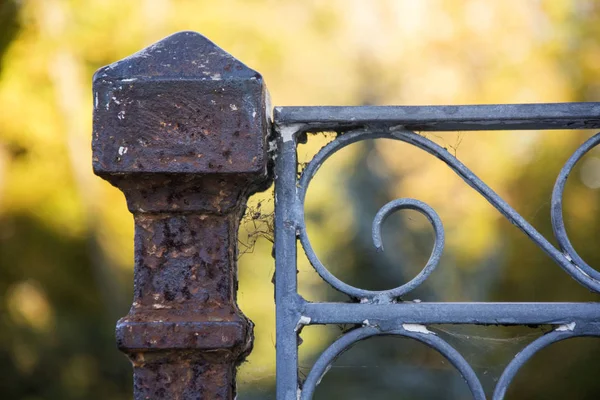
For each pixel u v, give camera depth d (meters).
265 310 7.49
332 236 8.95
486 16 7.48
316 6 7.92
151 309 1.21
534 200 5.84
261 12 7.50
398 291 1.23
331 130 1.30
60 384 7.21
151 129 1.18
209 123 1.18
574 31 7.08
